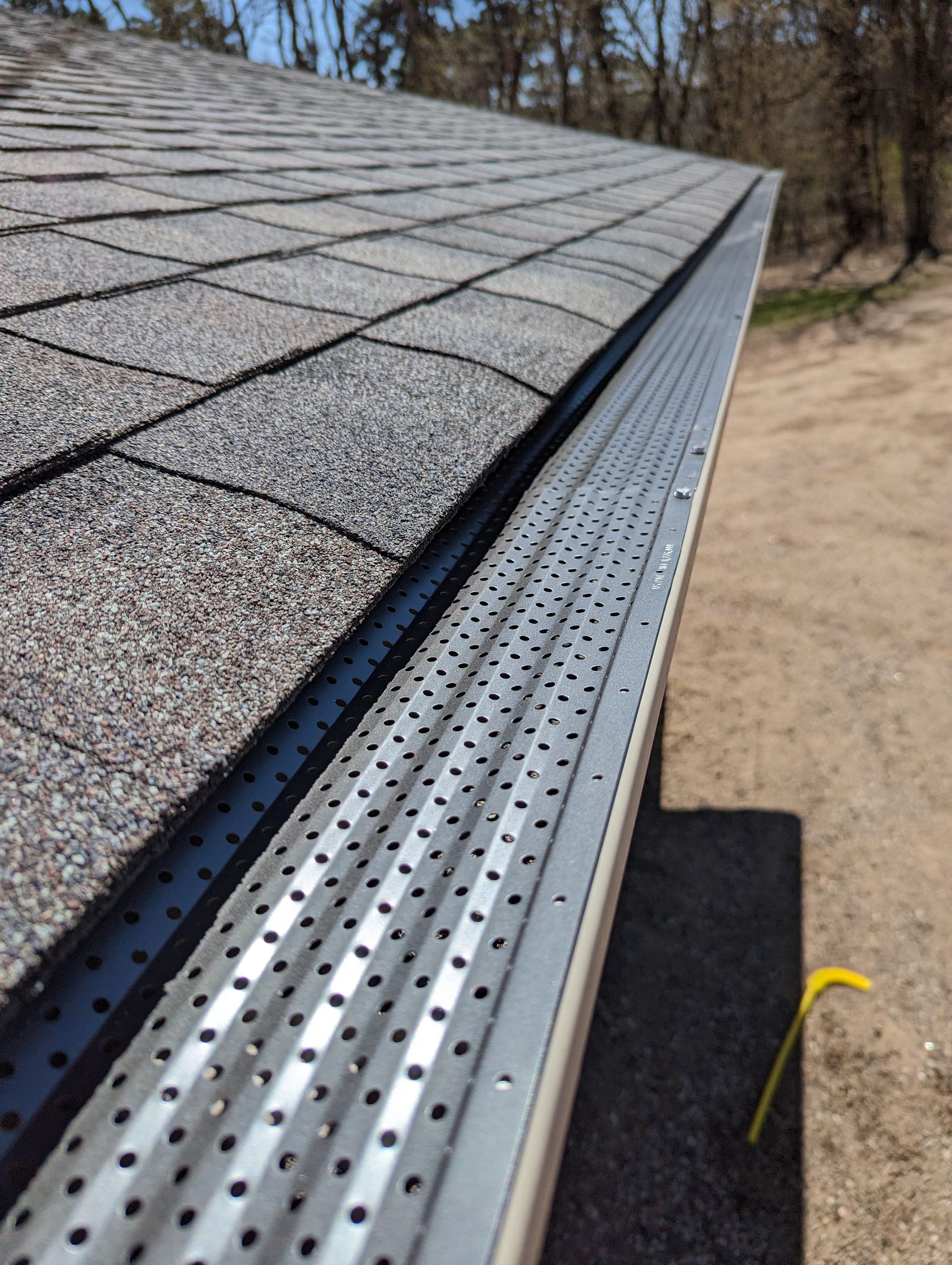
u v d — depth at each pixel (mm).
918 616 6207
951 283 15102
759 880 4207
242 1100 663
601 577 1366
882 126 19547
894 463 8750
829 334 13836
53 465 1196
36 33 6465
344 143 5305
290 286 2174
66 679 877
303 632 1050
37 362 1469
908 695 5414
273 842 912
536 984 712
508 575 1403
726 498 8570
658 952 3863
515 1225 552
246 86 7426
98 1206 590
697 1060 3389
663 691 1125
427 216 3457
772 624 6328
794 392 11414
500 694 1114
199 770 836
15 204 2289
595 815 887
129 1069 684
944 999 3545
